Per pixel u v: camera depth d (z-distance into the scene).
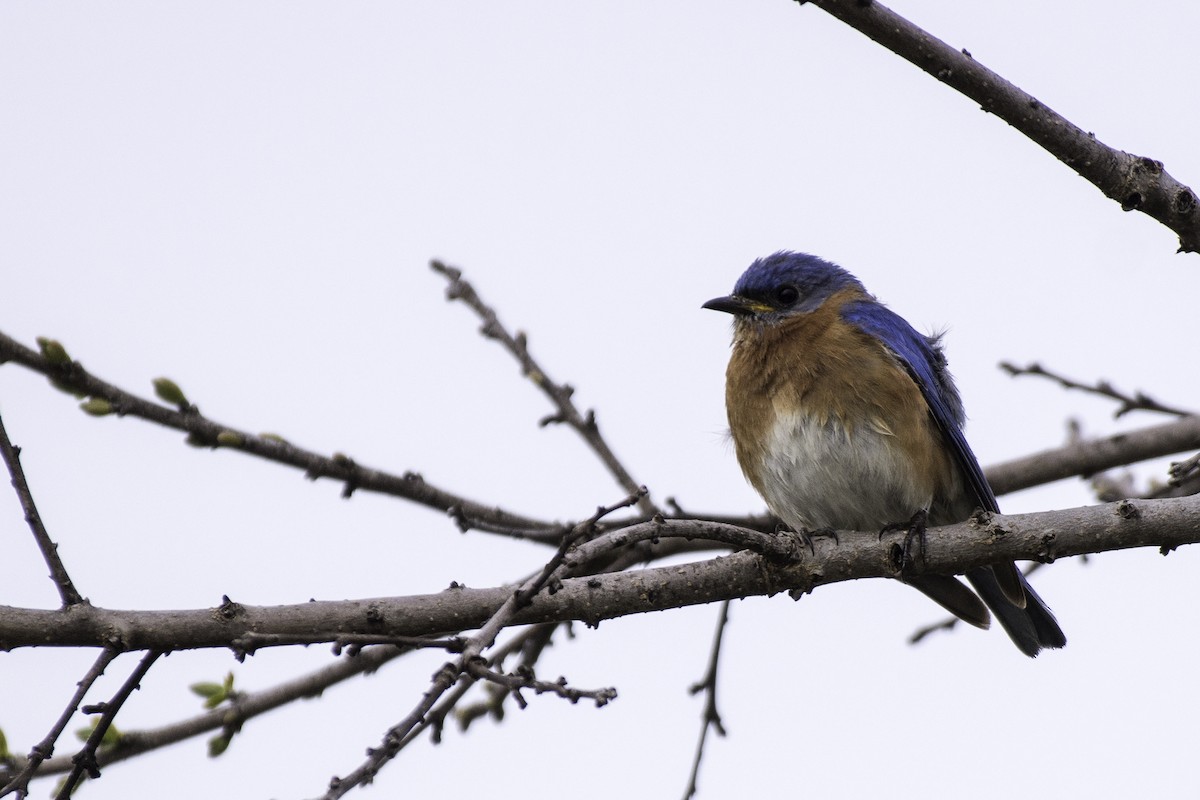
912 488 11.84
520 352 12.82
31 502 7.96
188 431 10.72
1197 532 9.41
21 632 7.89
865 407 11.84
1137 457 13.72
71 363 10.30
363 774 6.37
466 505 11.79
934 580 12.11
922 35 9.20
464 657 6.91
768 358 12.38
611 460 12.36
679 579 9.48
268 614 8.45
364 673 11.52
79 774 7.72
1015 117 9.32
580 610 9.25
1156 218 9.47
